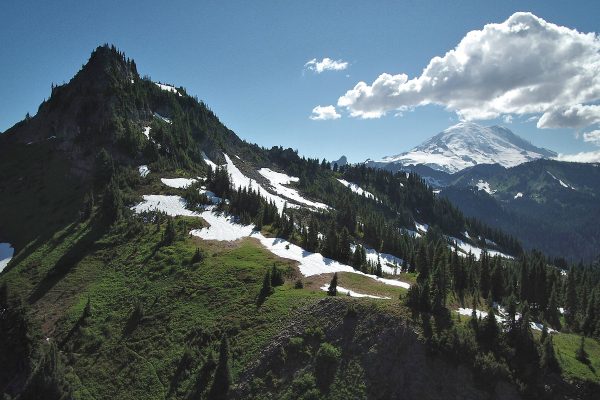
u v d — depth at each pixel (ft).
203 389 187.21
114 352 223.30
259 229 373.40
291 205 581.53
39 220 402.31
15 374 209.36
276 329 206.59
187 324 228.22
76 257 321.73
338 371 180.96
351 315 201.16
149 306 251.39
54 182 465.06
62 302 273.54
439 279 224.53
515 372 175.11
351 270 302.86
